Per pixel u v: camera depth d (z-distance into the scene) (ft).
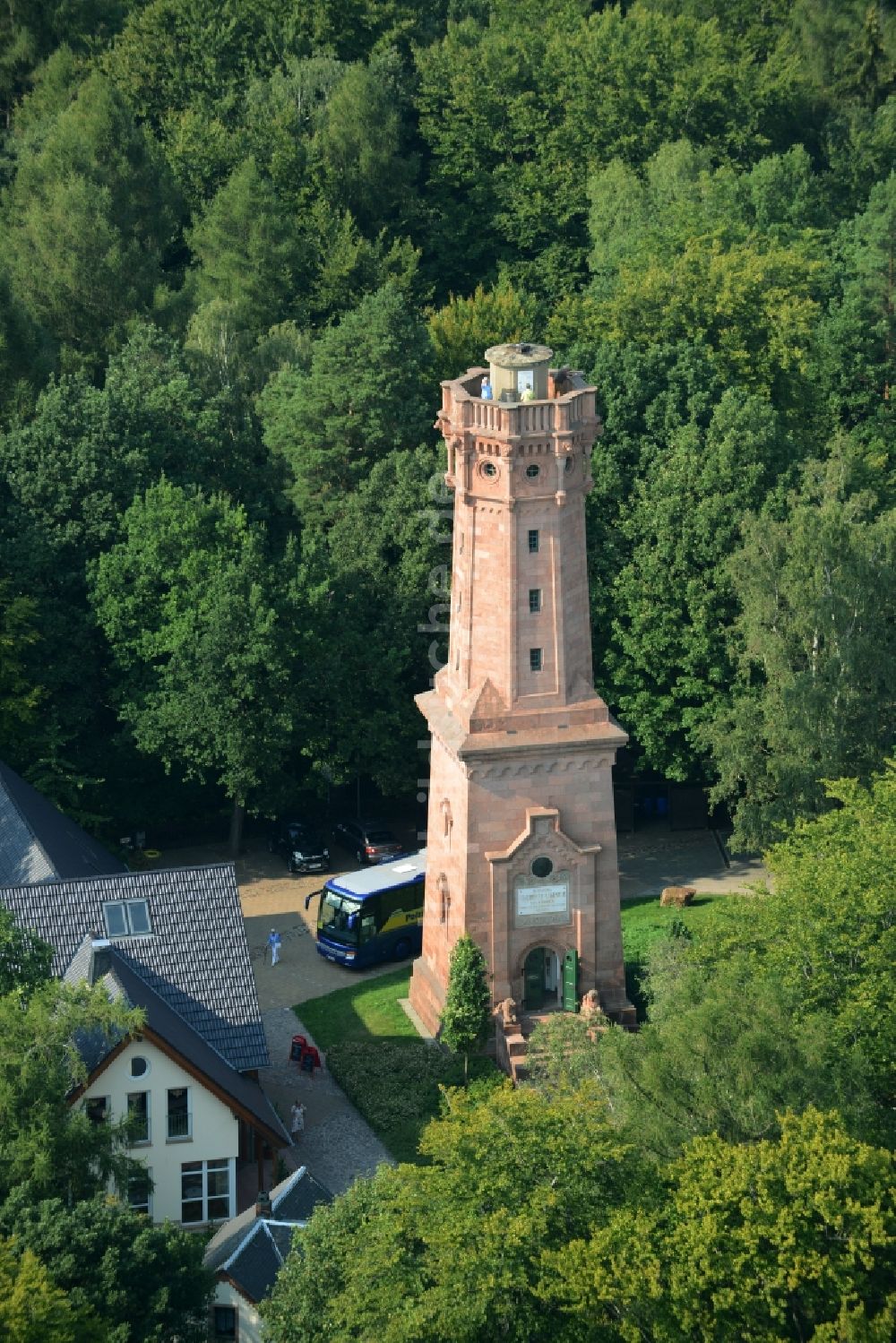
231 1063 490.90
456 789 524.93
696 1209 374.43
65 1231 389.60
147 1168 436.76
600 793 526.57
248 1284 414.00
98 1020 418.72
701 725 627.05
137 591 642.22
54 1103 408.26
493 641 515.09
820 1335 361.30
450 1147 384.47
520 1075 513.04
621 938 535.19
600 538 647.56
